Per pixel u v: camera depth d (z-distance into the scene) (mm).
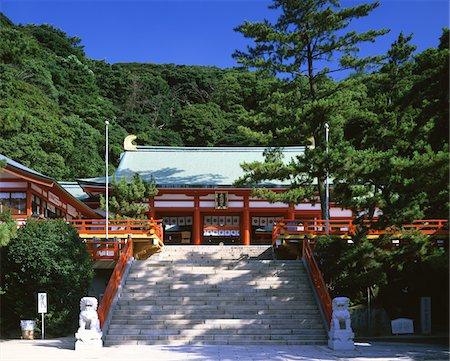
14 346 20156
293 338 21328
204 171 44719
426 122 23812
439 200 23938
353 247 25844
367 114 34719
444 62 21969
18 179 32031
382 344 21516
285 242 31609
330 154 25688
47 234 23594
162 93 100812
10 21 89750
